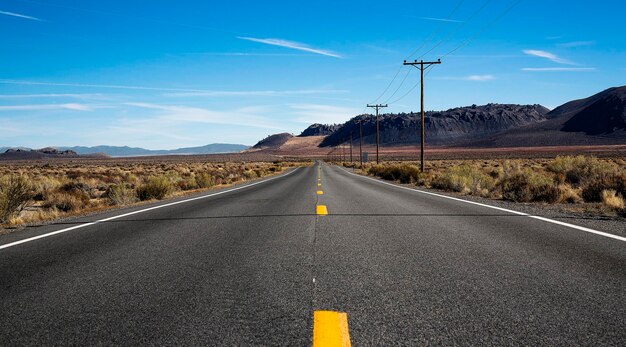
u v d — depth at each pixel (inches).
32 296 166.1
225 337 125.3
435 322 135.0
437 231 304.8
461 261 213.8
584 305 147.9
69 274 198.7
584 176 884.0
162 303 155.6
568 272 189.8
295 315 142.1
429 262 212.8
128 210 488.1
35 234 324.8
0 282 187.6
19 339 126.4
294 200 568.1
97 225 364.2
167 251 247.6
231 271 200.1
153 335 127.5
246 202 553.6
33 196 757.9
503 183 705.0
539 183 585.0
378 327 131.3
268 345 119.6
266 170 2428.6
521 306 147.8
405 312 143.9
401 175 1205.7
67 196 653.9
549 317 137.6
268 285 176.7
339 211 432.5
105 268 209.0
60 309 150.9
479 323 133.6
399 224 340.2
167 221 379.2
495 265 204.5
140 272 200.2
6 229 370.0
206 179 1115.9
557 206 467.8
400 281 180.4
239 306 151.6
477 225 330.3
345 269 201.6
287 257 228.2
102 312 147.2
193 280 185.5
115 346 120.5
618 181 519.8
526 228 312.0
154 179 753.0
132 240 285.9
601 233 285.4
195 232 315.0
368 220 364.8
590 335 123.9
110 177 1393.9
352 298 159.2
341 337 123.7
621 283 172.2
